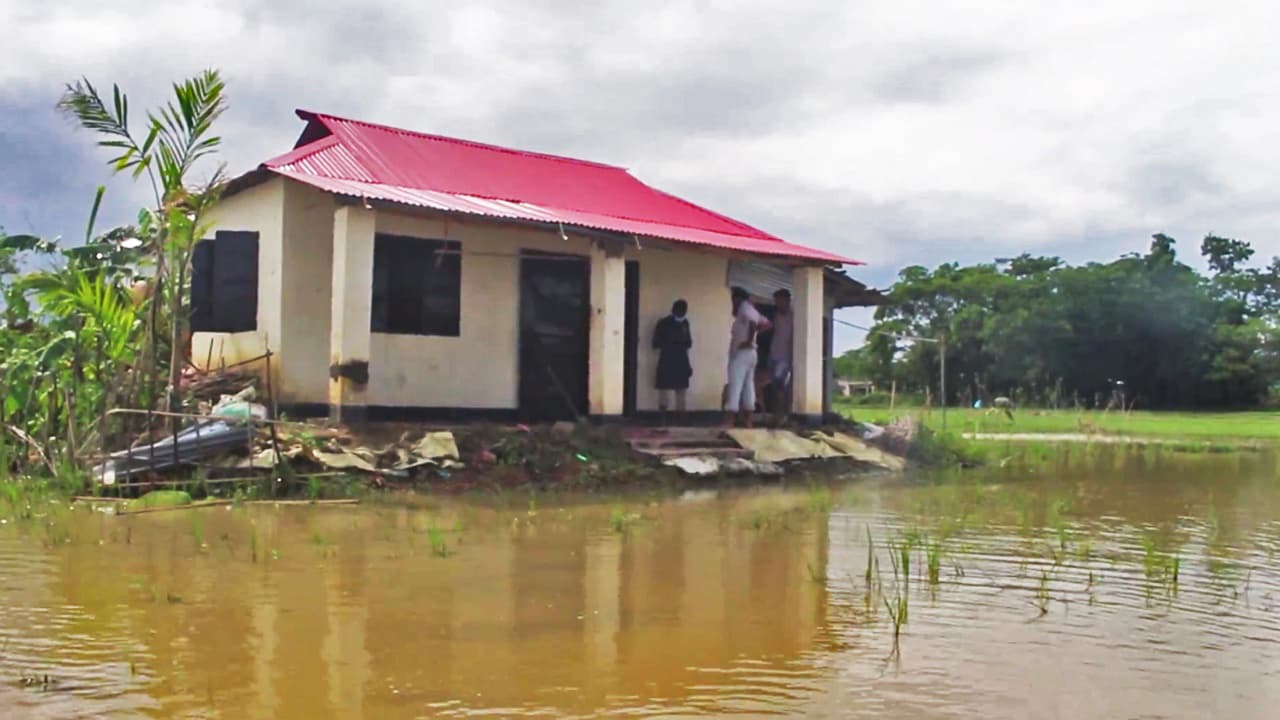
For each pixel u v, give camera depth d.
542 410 15.14
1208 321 54.56
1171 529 9.98
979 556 8.27
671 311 16.83
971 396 55.41
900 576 7.40
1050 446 21.16
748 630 5.84
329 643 5.39
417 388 14.09
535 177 17.05
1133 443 23.20
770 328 16.12
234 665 4.99
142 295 14.02
